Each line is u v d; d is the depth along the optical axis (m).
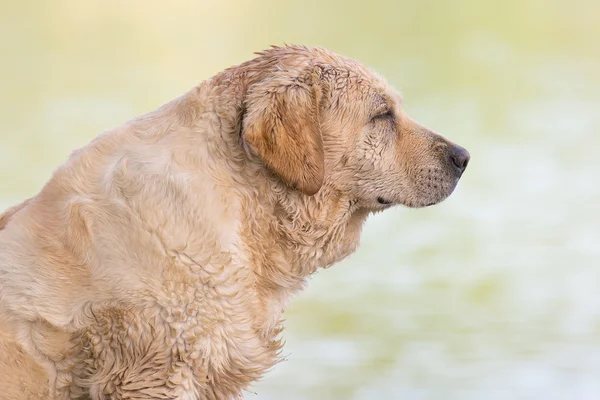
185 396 6.52
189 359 6.50
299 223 7.18
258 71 7.24
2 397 6.51
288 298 7.36
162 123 7.02
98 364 6.55
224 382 6.71
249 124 6.88
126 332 6.46
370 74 7.59
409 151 7.59
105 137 7.01
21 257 6.64
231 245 6.67
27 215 6.80
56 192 6.80
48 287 6.54
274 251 7.14
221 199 6.77
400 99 7.76
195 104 7.04
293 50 7.48
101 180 6.73
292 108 7.00
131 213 6.54
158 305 6.45
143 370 6.48
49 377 6.58
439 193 7.67
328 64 7.39
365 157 7.42
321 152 7.05
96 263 6.51
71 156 7.07
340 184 7.39
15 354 6.53
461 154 7.71
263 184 7.03
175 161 6.75
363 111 7.40
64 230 6.62
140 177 6.63
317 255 7.37
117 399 6.54
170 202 6.58
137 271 6.46
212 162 6.88
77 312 6.50
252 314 6.78
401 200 7.62
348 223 7.57
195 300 6.50
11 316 6.55
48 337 6.54
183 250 6.49
